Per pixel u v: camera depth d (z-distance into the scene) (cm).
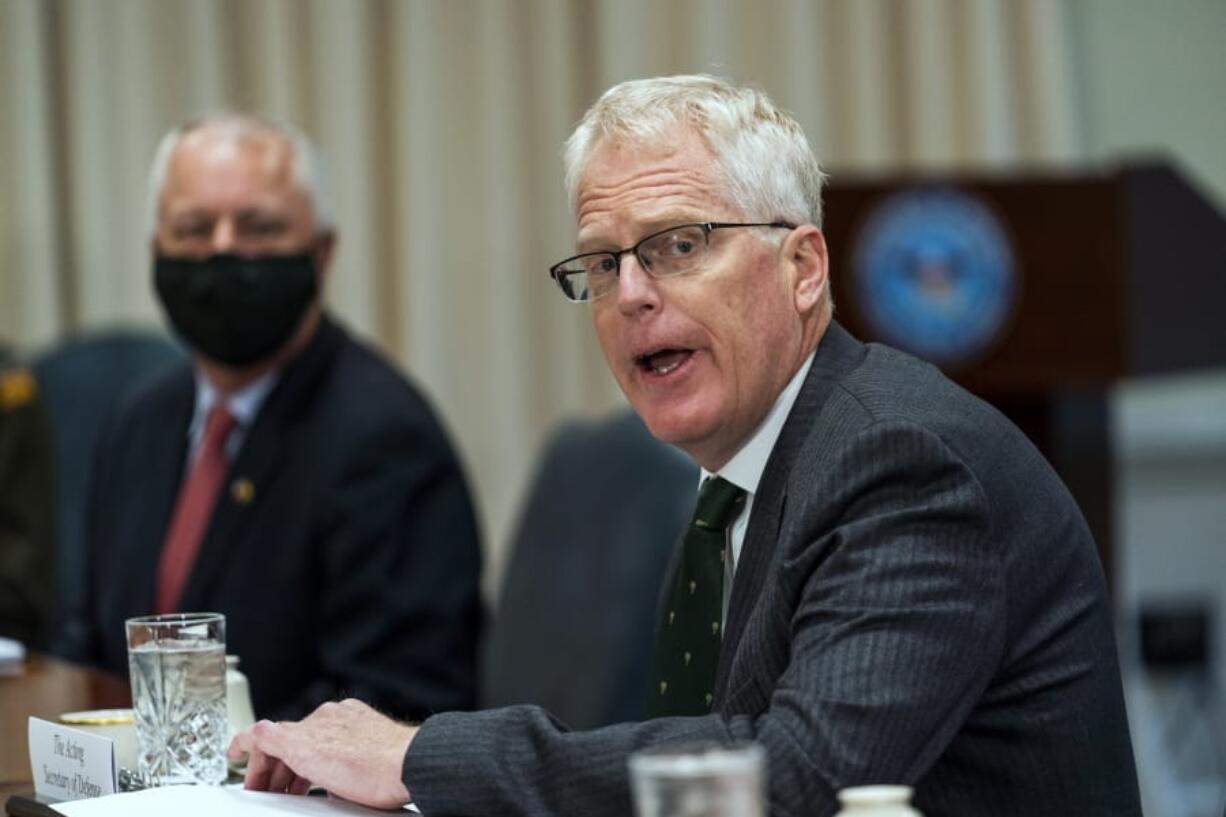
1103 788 495
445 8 1583
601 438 879
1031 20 1611
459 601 951
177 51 1540
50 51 1527
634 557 816
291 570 923
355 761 480
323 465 930
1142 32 1670
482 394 1588
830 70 1630
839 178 1158
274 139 966
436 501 955
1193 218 1149
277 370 956
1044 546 490
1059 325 1146
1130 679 1585
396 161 1572
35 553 1124
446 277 1584
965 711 454
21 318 1497
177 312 946
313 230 970
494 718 466
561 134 1585
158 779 530
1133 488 1648
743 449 540
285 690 923
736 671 487
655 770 279
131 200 1523
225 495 938
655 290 517
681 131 521
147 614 960
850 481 475
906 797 348
